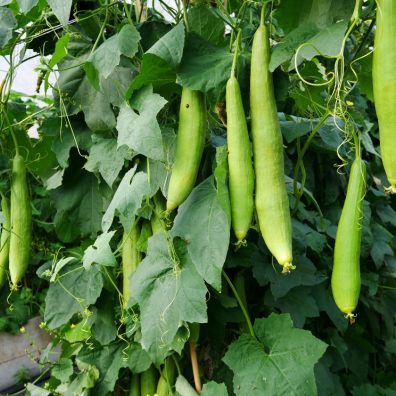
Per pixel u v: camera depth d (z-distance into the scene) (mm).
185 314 1482
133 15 1882
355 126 1700
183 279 1522
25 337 3949
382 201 3125
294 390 1476
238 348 1587
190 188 1294
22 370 3773
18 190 1830
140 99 1359
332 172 2662
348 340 2854
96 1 1883
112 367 1919
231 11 1948
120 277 1960
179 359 1846
